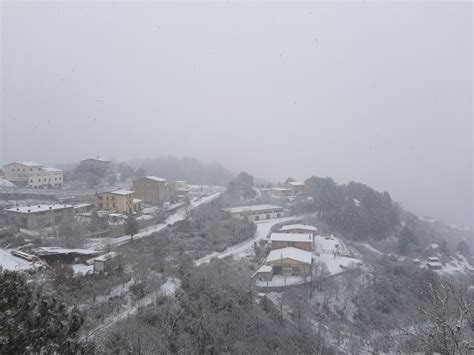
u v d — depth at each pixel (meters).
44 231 59.19
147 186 90.44
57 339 13.88
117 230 62.72
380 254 91.75
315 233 89.00
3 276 14.40
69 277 34.28
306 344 43.19
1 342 12.15
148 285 38.53
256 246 72.00
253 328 40.75
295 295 55.00
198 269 49.06
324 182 123.81
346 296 59.72
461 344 17.36
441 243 110.12
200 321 35.69
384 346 43.47
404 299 59.25
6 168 90.38
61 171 96.38
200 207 87.50
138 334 28.59
